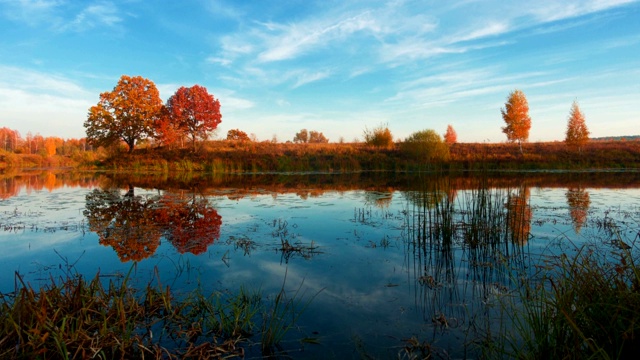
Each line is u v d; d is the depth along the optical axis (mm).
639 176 21078
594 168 28156
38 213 9797
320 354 3207
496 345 3260
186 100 32312
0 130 75375
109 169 31562
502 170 25422
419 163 27656
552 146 35812
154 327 3703
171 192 14633
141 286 4707
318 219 8977
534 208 9883
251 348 3316
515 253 6086
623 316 2814
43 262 5668
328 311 4023
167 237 7203
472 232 6863
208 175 24984
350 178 21766
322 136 68750
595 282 3264
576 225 7848
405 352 3193
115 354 3189
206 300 4203
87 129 32625
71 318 3328
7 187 16828
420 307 4125
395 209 10367
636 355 2682
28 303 3275
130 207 10789
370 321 3801
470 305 4176
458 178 19703
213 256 6000
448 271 5332
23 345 2984
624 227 7551
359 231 7730
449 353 3188
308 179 21250
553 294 3787
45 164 44312
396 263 5695
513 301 4211
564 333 2865
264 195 13609
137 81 33688
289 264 5629
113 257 5930
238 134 46188
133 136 33531
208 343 3236
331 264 5617
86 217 9242
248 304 4055
